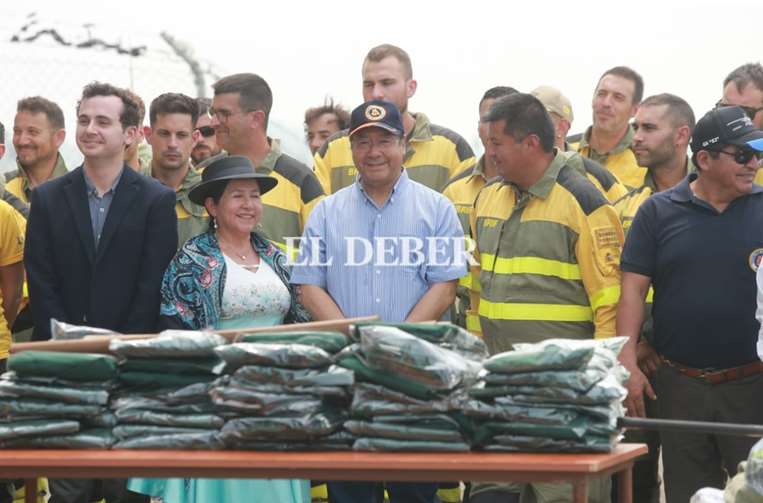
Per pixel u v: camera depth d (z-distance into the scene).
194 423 9.00
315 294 12.24
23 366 8.97
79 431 9.04
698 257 12.25
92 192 12.47
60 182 12.51
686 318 12.29
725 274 12.17
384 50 15.31
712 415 12.31
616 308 12.66
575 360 8.70
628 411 12.49
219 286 12.02
